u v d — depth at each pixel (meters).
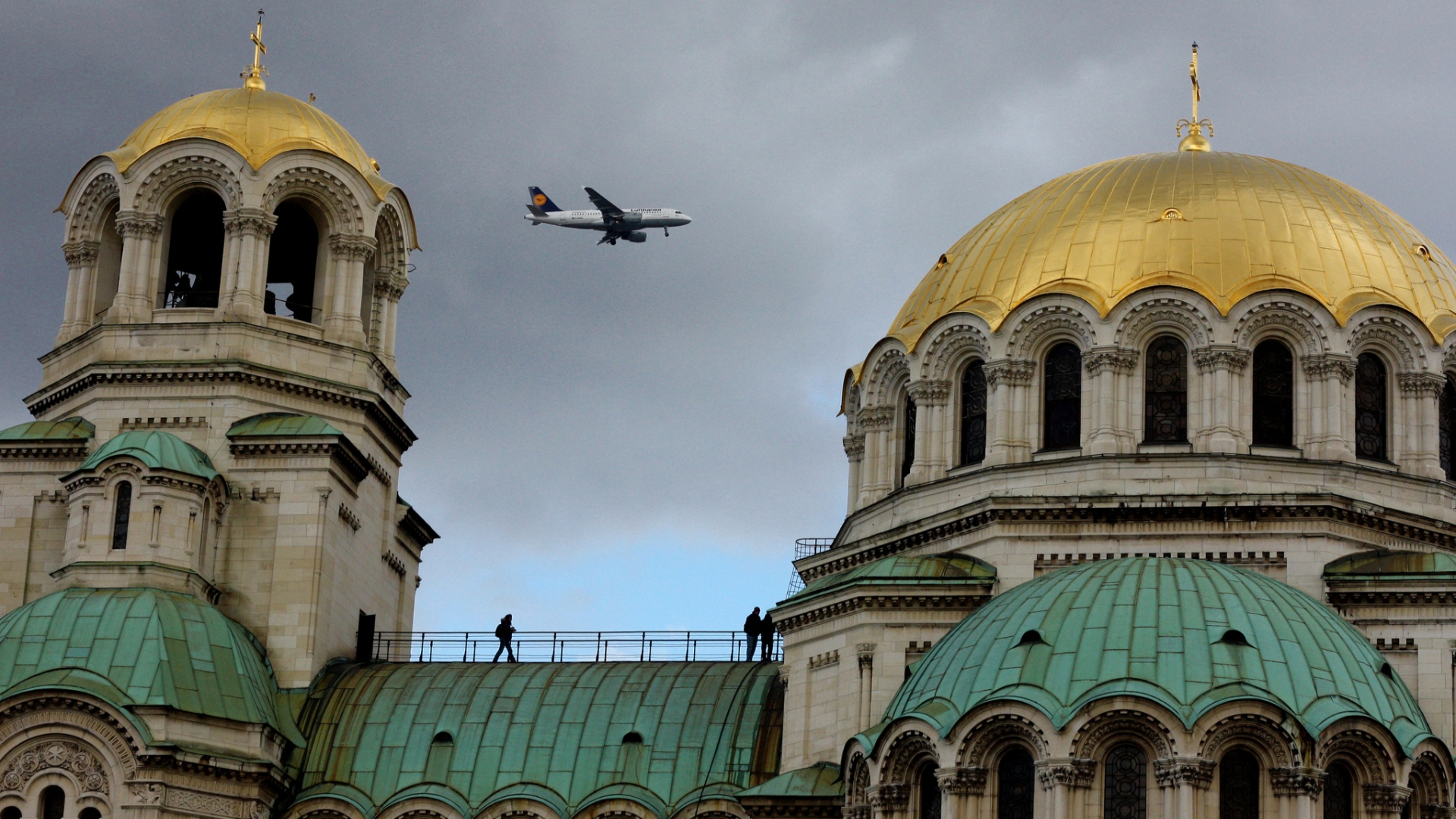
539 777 98.00
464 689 101.62
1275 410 99.81
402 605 113.81
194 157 107.75
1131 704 81.31
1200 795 80.31
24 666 94.06
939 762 83.69
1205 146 112.50
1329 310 99.44
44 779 92.25
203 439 104.62
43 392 108.06
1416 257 104.12
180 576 99.44
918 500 102.62
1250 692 81.25
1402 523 97.50
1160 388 100.12
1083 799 81.25
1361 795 82.19
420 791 97.56
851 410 109.38
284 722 99.44
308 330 108.06
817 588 99.19
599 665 103.19
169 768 92.62
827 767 95.44
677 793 97.06
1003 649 85.38
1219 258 100.88
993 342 101.69
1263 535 96.44
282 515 103.38
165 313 106.62
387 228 112.19
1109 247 102.19
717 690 100.88
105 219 110.19
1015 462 100.44
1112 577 87.69
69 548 99.94
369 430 108.88
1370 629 94.06
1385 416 100.75
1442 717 92.38
